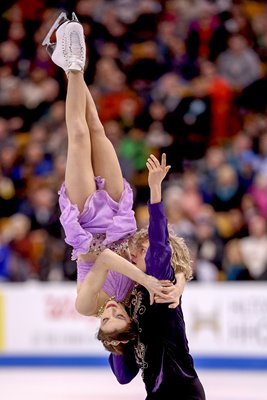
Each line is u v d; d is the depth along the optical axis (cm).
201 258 2703
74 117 1342
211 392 2219
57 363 2742
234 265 2691
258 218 2714
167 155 3112
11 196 3086
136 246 1337
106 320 1291
